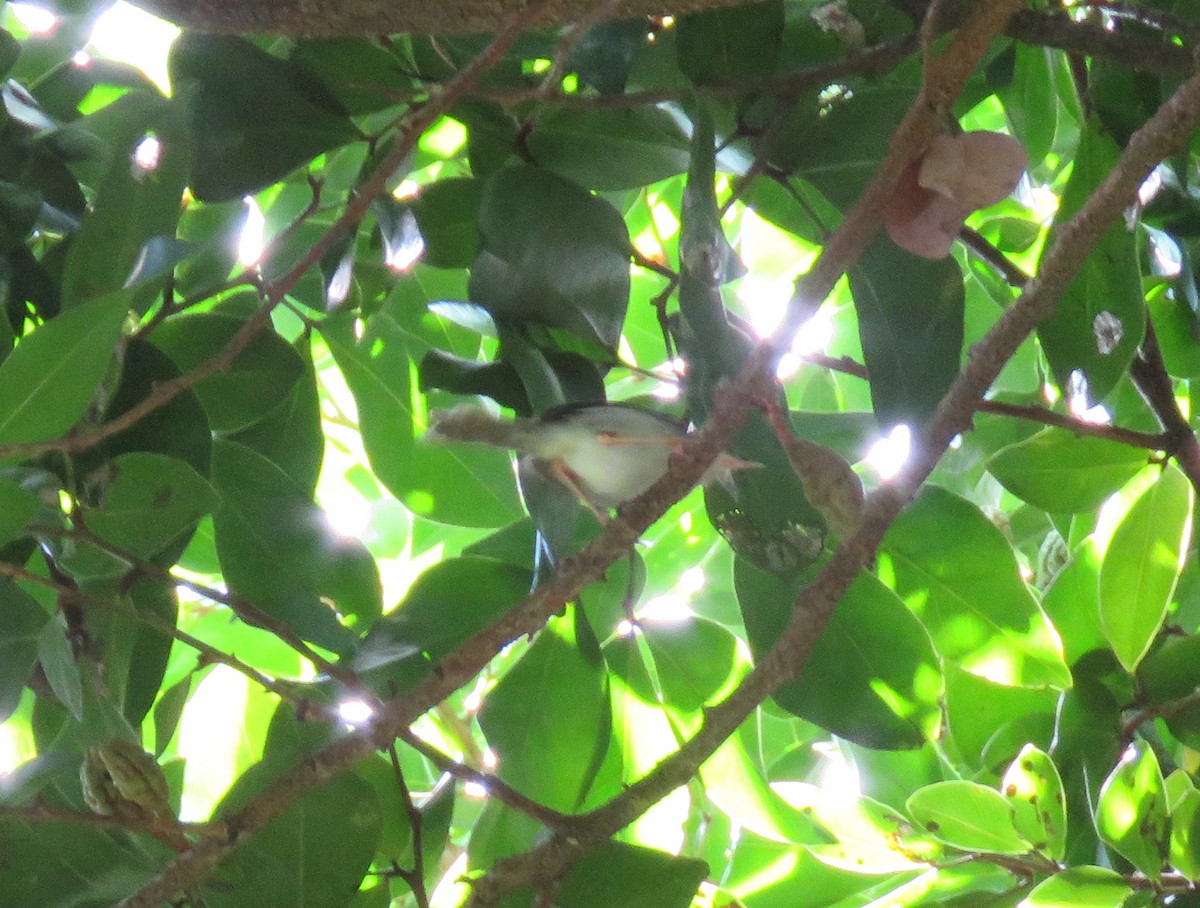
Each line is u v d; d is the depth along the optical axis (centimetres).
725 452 108
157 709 118
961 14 112
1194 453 115
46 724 117
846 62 112
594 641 116
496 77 115
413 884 111
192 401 111
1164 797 114
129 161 108
